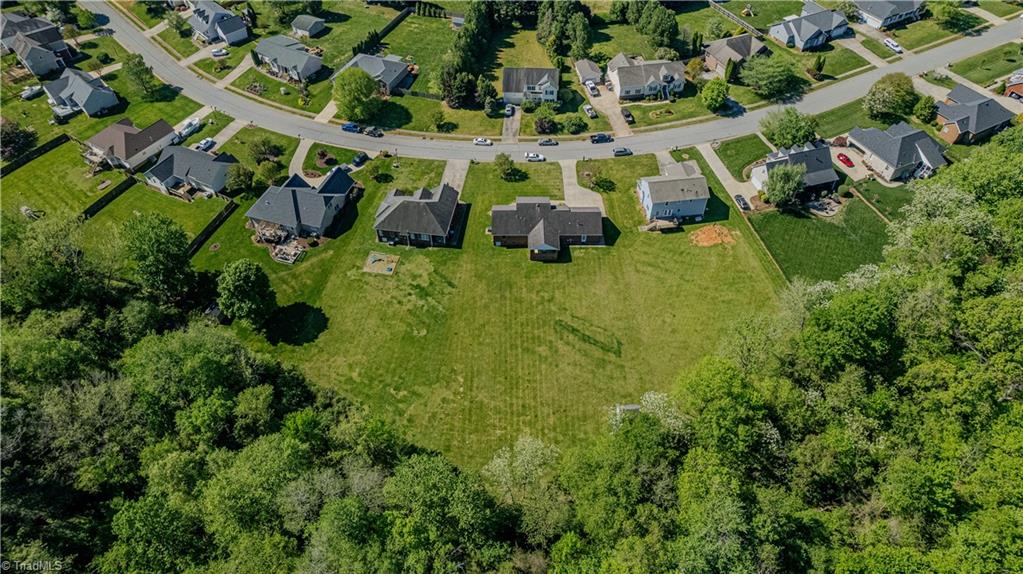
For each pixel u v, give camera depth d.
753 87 127.56
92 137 113.75
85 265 83.44
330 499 55.91
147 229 83.88
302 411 66.88
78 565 53.69
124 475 60.25
